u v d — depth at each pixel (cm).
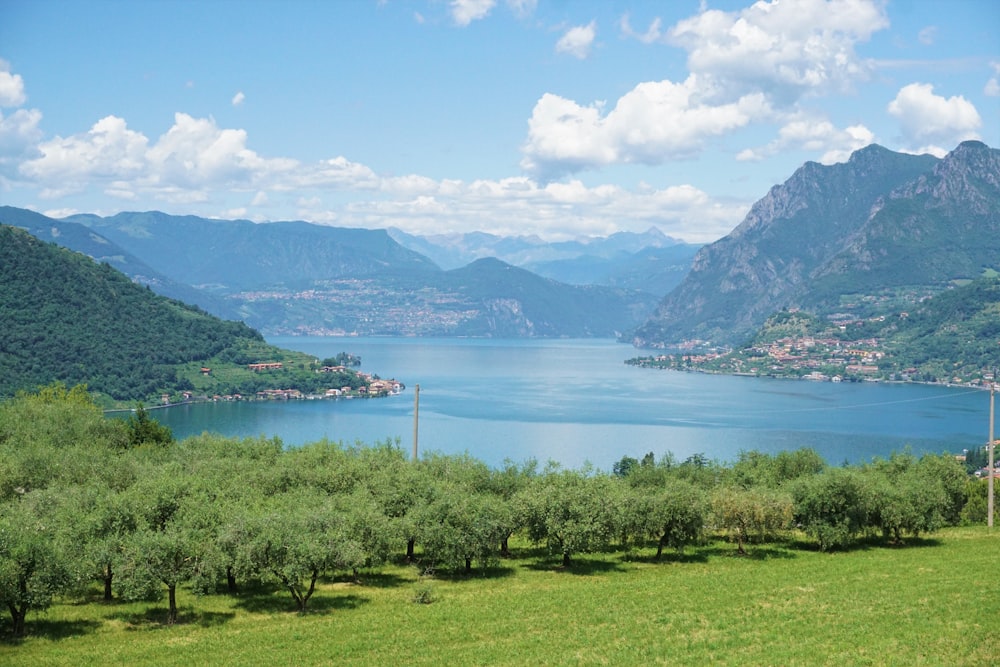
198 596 6831
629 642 5597
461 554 7744
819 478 9288
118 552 6425
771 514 8900
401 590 7262
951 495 10712
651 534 8556
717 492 9181
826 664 4994
